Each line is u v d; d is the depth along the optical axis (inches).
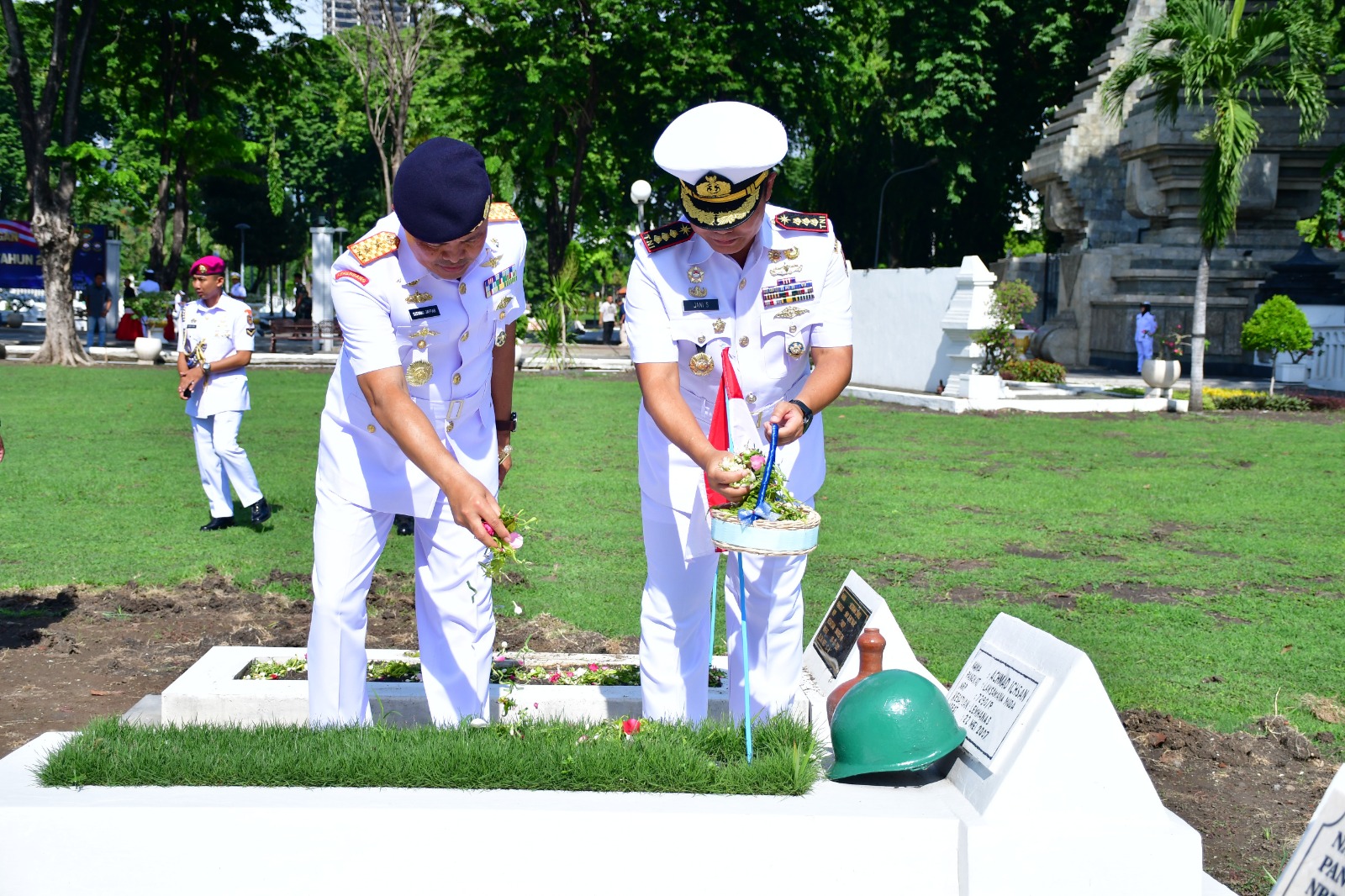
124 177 1119.0
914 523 395.9
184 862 114.8
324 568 165.6
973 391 811.4
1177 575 324.8
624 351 1466.5
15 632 264.8
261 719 178.7
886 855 116.8
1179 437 661.9
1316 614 284.0
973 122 1612.9
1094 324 1256.2
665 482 165.6
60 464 496.1
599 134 1518.2
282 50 1449.3
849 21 1553.9
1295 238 1197.7
